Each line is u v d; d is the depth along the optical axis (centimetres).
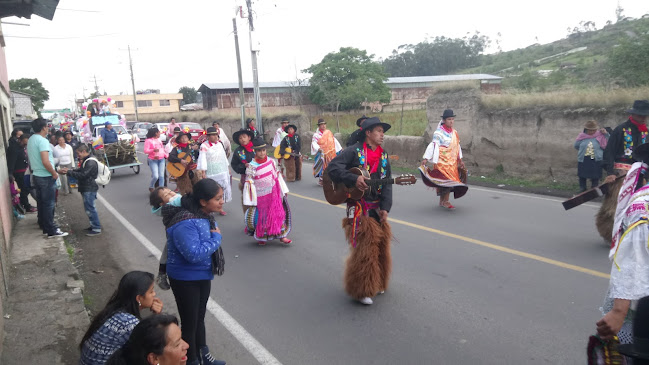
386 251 554
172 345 265
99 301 598
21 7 647
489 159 1459
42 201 848
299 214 1023
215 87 4975
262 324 515
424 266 659
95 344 303
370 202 546
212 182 396
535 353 425
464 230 826
